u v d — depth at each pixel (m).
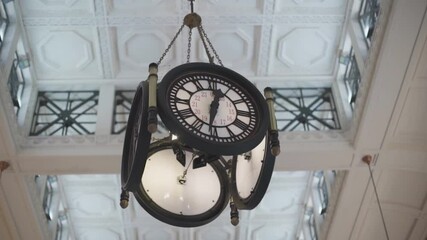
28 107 9.30
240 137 4.28
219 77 4.68
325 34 9.57
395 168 9.46
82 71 9.82
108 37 9.38
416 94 8.52
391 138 9.09
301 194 11.84
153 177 4.78
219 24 9.30
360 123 8.89
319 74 10.09
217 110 4.41
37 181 10.22
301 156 9.12
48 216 10.62
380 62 8.12
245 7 9.17
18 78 9.41
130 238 12.24
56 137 9.01
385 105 8.62
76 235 12.15
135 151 4.26
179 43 9.52
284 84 10.18
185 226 4.75
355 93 9.43
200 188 4.86
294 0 9.12
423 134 9.02
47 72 9.76
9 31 8.73
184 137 4.08
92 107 9.92
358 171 9.48
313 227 11.61
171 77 4.45
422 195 9.94
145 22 9.20
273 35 9.49
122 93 10.09
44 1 8.91
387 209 10.29
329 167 9.41
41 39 9.32
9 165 8.83
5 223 9.84
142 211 11.59
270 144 4.50
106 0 8.94
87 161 8.88
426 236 10.71
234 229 12.16
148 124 4.06
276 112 9.98
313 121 10.02
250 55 9.84
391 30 7.72
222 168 4.91
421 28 7.65
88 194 11.35
